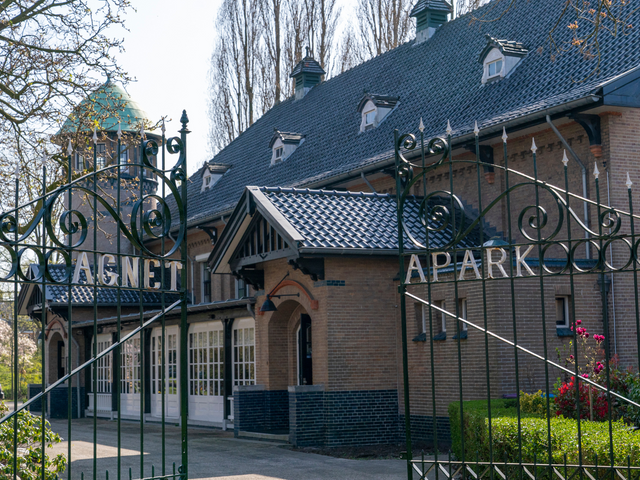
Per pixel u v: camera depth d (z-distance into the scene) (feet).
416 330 50.37
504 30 68.54
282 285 53.98
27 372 125.39
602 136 48.98
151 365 78.38
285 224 48.60
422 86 72.64
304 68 101.40
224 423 63.00
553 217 52.19
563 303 46.83
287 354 57.31
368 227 51.47
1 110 49.93
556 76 54.29
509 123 51.01
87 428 69.31
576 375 20.76
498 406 36.88
